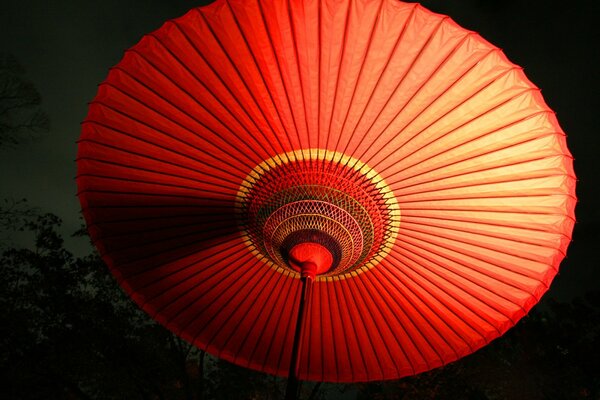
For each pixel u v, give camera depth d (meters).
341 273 3.05
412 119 2.40
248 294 3.24
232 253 3.14
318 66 2.30
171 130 2.69
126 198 2.90
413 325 3.10
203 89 2.53
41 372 8.15
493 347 12.31
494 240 2.67
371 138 2.50
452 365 11.59
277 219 2.67
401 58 2.22
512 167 2.43
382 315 3.17
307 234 2.58
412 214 2.71
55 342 8.47
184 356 10.37
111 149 2.75
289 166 2.67
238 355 3.18
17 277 8.49
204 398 10.95
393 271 3.00
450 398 11.47
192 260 3.14
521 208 2.53
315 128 2.52
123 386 9.21
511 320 2.81
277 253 2.82
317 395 12.78
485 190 2.54
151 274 3.12
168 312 3.17
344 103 2.39
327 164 2.61
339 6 2.13
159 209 2.96
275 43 2.28
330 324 3.24
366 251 2.78
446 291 2.95
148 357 9.55
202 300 3.19
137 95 2.59
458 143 2.43
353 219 2.62
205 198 2.90
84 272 9.23
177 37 2.38
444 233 2.74
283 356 3.20
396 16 2.13
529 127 2.31
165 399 10.27
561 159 2.36
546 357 12.01
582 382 11.63
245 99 2.52
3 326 7.77
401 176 2.59
